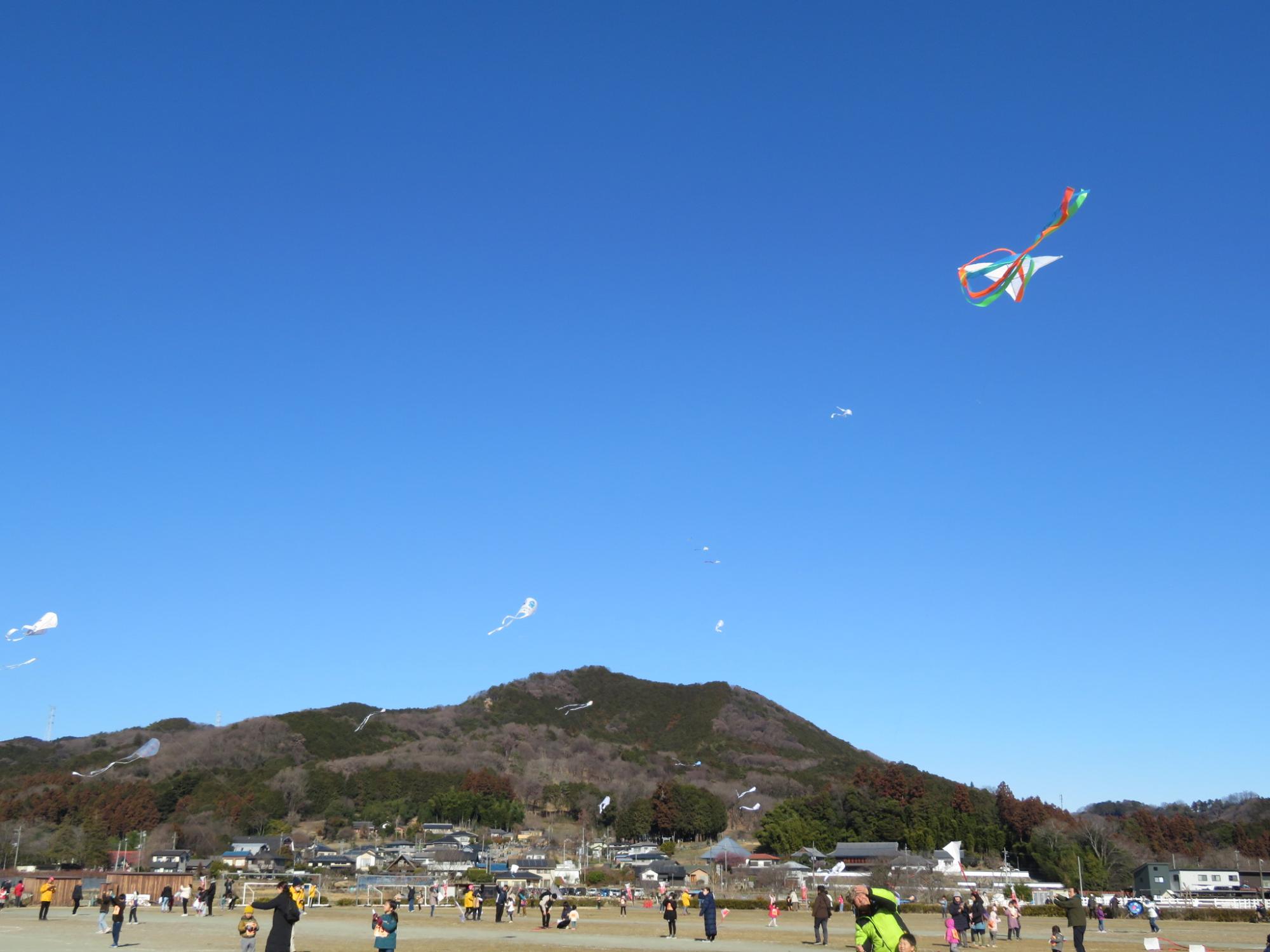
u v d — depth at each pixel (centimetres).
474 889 7500
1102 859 13750
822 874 10875
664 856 14675
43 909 5778
